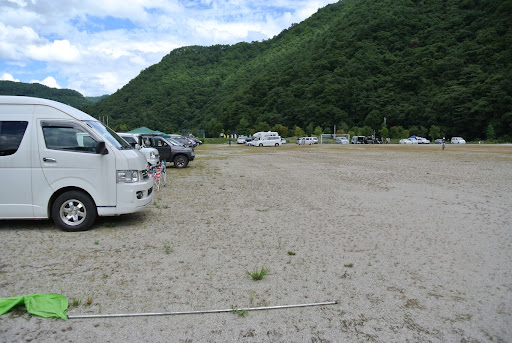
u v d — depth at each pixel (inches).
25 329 134.3
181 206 377.1
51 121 269.1
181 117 5526.6
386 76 4133.9
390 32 4473.4
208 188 511.2
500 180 590.6
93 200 271.4
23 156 261.4
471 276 189.9
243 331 135.3
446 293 169.5
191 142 2000.5
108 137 286.8
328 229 285.0
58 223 268.2
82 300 156.9
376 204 391.5
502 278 187.6
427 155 1293.1
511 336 134.0
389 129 3661.4
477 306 156.9
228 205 385.1
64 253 219.1
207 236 262.2
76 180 267.0
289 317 146.0
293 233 271.9
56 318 142.5
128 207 275.6
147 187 292.8
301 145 2608.3
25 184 262.1
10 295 160.6
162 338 129.6
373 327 139.3
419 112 3496.6
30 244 236.5
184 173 722.2
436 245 243.6
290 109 4409.5
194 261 208.4
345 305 156.7
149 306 152.9
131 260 208.4
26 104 268.5
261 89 4958.2
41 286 170.4
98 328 135.6
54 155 263.9
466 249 235.5
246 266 201.5
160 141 837.8
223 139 3617.1
